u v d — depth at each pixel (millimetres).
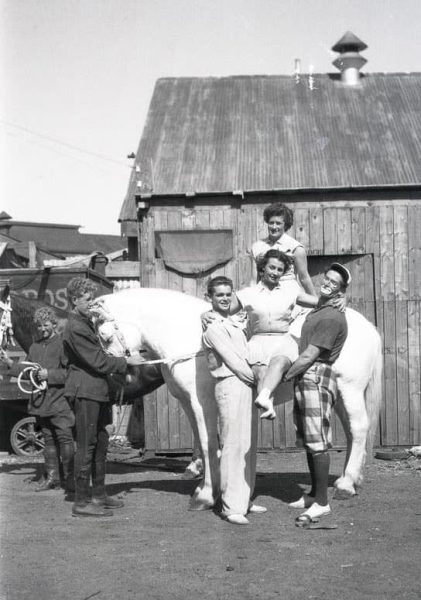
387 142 11609
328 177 10695
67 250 29641
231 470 5832
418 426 10141
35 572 4660
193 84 13688
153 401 10164
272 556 4953
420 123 12156
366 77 13719
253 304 5898
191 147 11695
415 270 10219
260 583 4445
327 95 13141
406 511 6188
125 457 10031
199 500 6199
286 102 12922
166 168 11133
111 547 5168
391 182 10500
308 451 5910
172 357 6379
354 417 6715
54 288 10625
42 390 7176
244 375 5746
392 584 4422
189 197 10383
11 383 10109
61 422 7086
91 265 11453
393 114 12453
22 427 10297
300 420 5871
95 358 5891
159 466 8938
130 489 7250
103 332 6453
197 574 4605
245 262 10344
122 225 12109
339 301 5945
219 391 5871
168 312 6539
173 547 5160
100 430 6207
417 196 10352
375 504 6445
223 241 10344
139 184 10500
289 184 10539
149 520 5910
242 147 11625
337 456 9539
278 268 5891
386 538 5371
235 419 5824
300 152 11414
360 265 10344
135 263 11383
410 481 7613
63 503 6605
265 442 10117
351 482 6668
